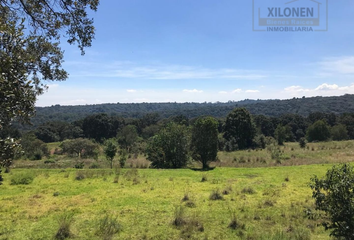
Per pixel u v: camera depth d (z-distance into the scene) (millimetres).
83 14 6309
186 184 13266
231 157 28047
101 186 13016
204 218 7953
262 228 7090
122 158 23281
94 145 41812
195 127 21172
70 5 6145
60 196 11070
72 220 7949
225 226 7277
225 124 54219
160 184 13336
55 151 45781
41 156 36219
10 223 7816
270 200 9539
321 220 7367
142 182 13922
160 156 22531
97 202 10000
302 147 37969
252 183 13109
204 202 9742
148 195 10992
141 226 7422
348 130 63156
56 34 6336
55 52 6461
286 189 11516
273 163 21016
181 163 22188
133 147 42250
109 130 74750
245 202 9578
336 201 4754
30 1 5668
